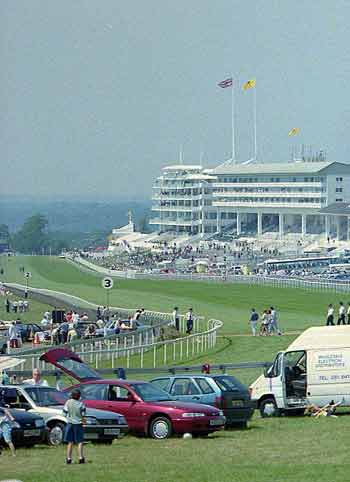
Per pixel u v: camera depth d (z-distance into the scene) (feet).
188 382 222.69
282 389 239.30
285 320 592.19
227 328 553.64
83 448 195.42
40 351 354.74
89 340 382.01
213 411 208.44
